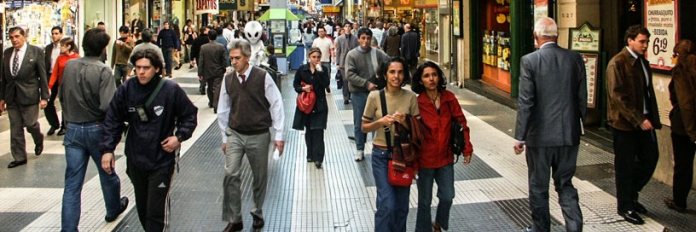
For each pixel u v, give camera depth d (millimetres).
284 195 6711
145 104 4535
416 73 4941
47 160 8289
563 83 4812
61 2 15523
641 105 5555
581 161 7797
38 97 8219
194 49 18797
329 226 5715
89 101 5262
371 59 7941
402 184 4672
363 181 7246
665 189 6527
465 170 7602
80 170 5309
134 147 4555
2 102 7887
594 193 6469
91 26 19172
